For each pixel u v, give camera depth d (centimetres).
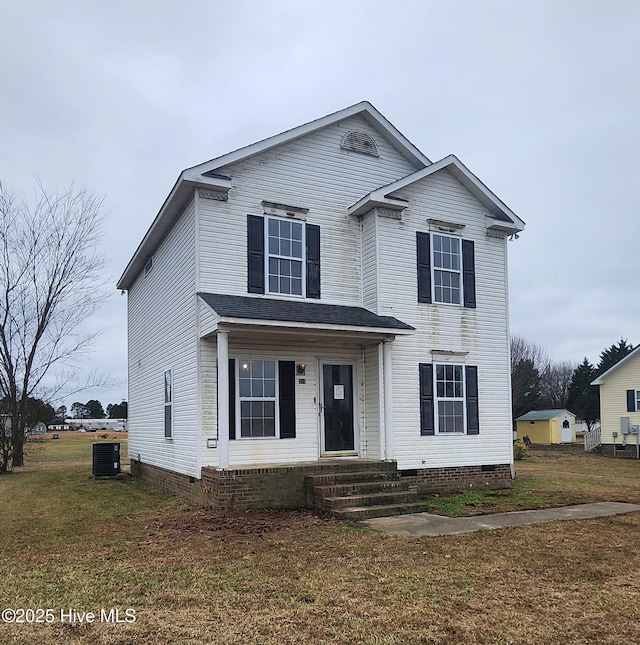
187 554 700
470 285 1373
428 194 1341
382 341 1201
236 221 1173
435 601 517
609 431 2905
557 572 607
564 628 456
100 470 1638
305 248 1242
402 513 971
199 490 1084
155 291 1520
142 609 505
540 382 5394
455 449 1302
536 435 4181
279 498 1034
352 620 472
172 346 1314
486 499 1141
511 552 692
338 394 1238
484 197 1401
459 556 673
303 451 1178
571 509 1017
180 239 1262
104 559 684
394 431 1234
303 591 546
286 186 1238
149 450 1546
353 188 1321
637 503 1094
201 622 471
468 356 1351
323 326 1063
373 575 597
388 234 1277
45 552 730
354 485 1025
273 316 1030
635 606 505
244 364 1141
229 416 1109
